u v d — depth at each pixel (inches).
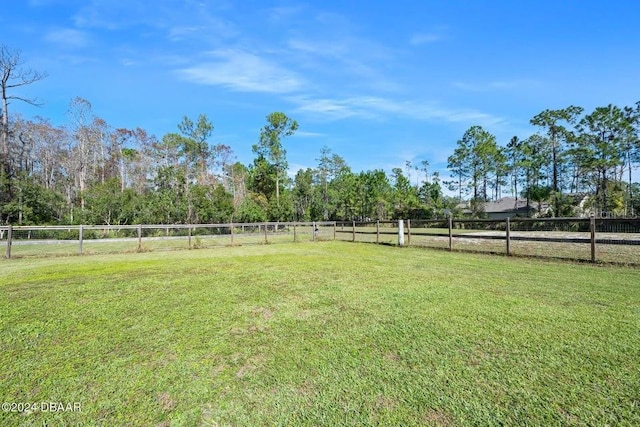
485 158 1469.0
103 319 134.0
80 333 118.4
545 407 70.4
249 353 101.0
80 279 218.2
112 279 217.5
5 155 820.0
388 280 208.7
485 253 349.4
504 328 118.5
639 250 355.3
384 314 137.4
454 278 213.5
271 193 1482.5
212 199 1016.9
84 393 78.8
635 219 252.7
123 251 430.6
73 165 1202.0
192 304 156.2
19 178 828.6
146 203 895.1
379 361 94.0
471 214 1488.7
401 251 394.0
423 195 1739.7
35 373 88.5
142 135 1406.3
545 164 1279.5
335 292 177.6
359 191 1692.9
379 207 1614.2
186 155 1222.3
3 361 95.8
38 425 66.6
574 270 237.9
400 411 69.9
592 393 75.6
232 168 1428.4
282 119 1380.4
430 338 110.2
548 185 1290.6
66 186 1238.3
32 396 77.4
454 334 113.5
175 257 352.2
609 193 1095.6
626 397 73.8
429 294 170.2
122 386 82.0
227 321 131.3
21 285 199.3
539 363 91.0
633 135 1034.1
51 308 149.5
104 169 1337.4
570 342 105.1
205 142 1237.7
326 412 70.1
